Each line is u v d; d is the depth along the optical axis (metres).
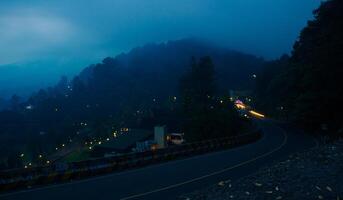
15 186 15.20
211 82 72.50
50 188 15.12
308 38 62.78
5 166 83.31
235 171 19.59
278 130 59.69
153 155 23.81
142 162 22.53
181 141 64.19
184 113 69.06
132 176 18.19
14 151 95.38
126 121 110.94
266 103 116.31
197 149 29.36
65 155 91.69
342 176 12.30
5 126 116.06
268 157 25.83
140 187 15.34
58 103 171.50
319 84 51.09
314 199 10.30
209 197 11.66
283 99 79.06
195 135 55.34
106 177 17.89
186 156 27.28
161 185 15.77
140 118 95.19
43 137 108.88
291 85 66.62
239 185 12.62
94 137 99.12
